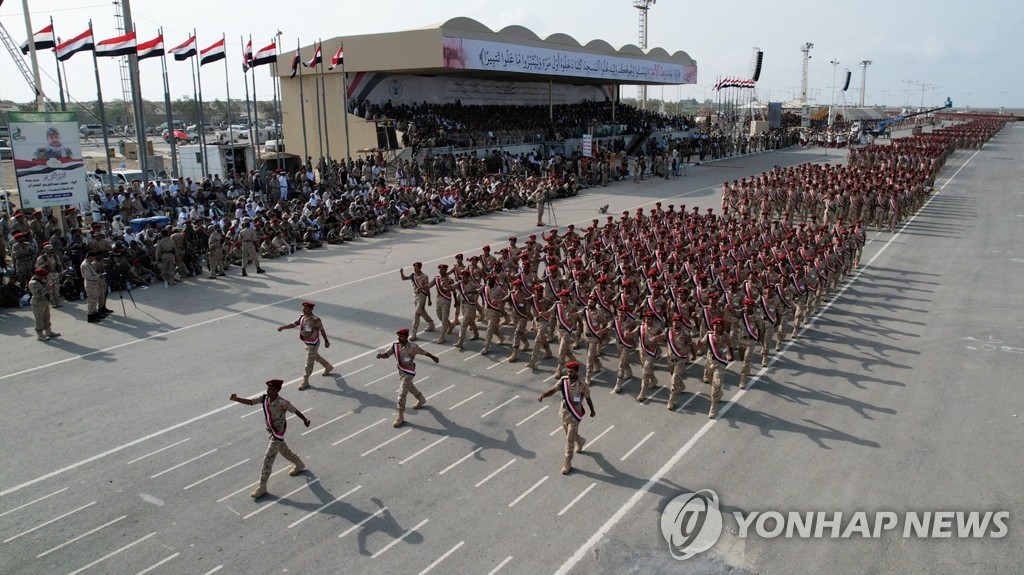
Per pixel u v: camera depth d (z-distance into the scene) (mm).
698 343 16312
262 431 12570
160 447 11977
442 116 50750
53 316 19234
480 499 10391
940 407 13469
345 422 12844
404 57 43438
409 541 9422
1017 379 14820
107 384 14570
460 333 16578
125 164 48812
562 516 9961
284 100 49812
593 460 11508
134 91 30141
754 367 15672
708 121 85562
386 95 49906
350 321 18703
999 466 11258
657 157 52656
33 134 21891
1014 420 12898
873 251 27438
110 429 12609
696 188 46031
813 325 18531
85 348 16719
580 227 32219
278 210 28625
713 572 8789
